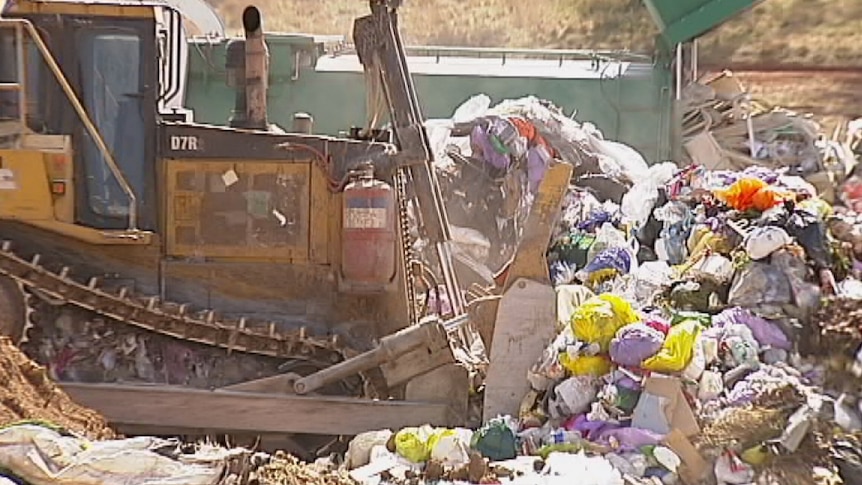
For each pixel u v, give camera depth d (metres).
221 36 26.89
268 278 16.48
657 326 14.93
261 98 17.20
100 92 16.02
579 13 46.62
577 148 24.12
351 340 16.55
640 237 19.97
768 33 47.34
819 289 16.19
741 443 13.58
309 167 16.48
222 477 11.19
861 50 46.19
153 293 16.31
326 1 46.09
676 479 13.52
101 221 15.98
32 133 15.62
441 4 48.56
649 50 30.25
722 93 27.50
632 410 14.31
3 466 10.70
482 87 27.48
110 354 16.12
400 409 15.83
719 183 19.73
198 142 16.28
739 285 16.12
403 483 13.13
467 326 17.09
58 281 15.81
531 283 15.99
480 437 14.20
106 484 10.72
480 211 22.67
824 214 18.33
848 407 14.69
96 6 15.93
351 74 26.42
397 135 17.05
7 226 15.95
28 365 13.80
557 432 14.27
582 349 14.83
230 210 16.38
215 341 16.30
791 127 26.59
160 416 15.74
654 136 27.58
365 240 16.17
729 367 14.87
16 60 15.55
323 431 15.84
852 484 13.44
